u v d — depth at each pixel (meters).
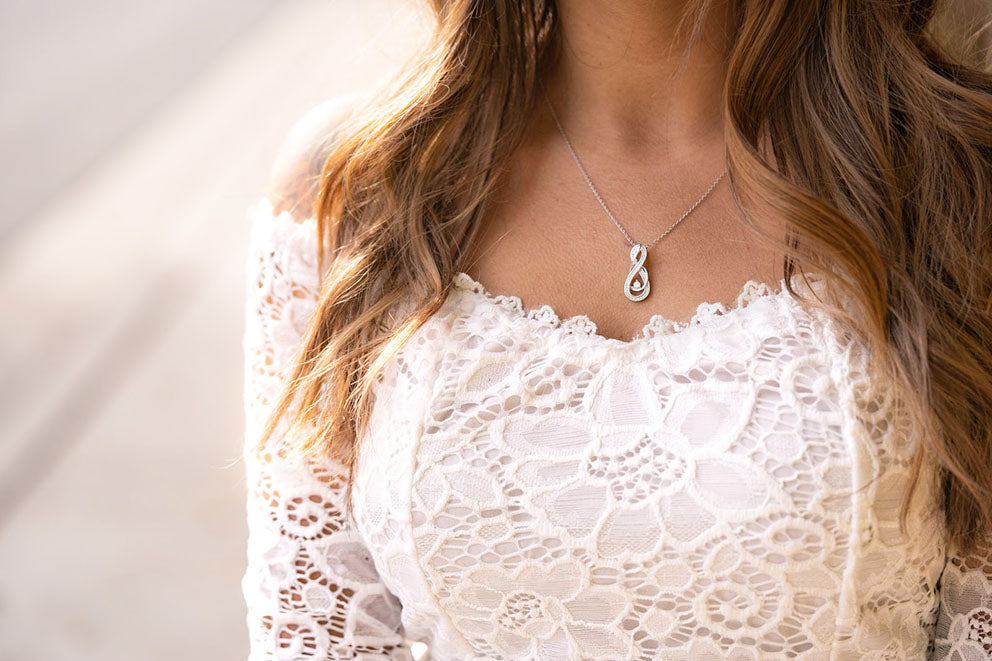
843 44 0.92
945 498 0.90
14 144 4.38
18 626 2.07
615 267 0.93
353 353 0.93
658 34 0.94
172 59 5.24
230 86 4.78
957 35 0.99
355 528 0.96
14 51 5.17
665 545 0.87
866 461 0.86
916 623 0.90
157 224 3.74
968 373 0.87
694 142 0.96
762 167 0.90
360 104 1.01
